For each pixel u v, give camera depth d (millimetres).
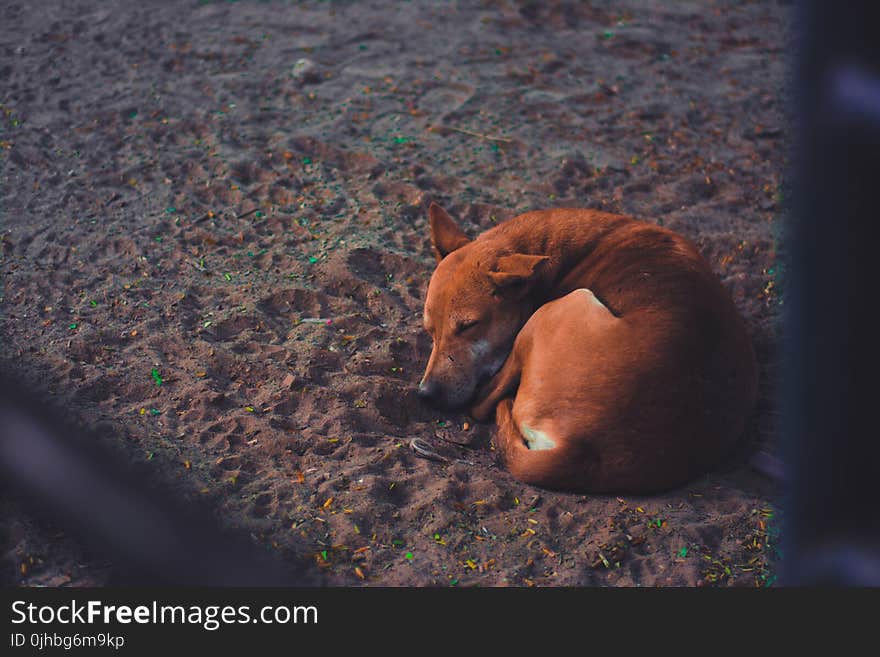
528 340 4207
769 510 3758
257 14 9664
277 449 3967
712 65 8836
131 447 3826
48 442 2238
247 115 7441
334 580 3256
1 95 7590
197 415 4160
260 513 3574
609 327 3898
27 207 6051
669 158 7094
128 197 6230
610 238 4523
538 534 3594
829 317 1005
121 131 7109
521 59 8773
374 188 6465
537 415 3922
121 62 8328
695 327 3875
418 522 3623
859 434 1043
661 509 3746
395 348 4824
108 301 5066
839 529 1080
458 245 4820
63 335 4703
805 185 965
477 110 7727
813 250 984
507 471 4035
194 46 8789
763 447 4180
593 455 3793
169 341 4703
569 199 6438
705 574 3373
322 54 8727
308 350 4703
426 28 9438
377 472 3904
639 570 3414
